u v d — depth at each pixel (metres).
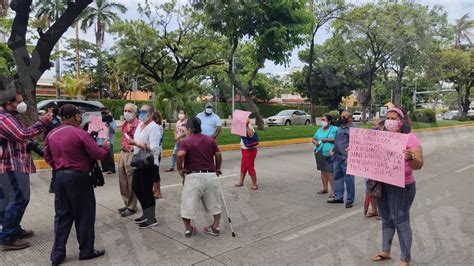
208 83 27.02
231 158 10.81
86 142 3.62
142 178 4.64
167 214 5.27
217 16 12.95
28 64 9.86
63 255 3.68
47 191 6.48
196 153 4.31
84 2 10.38
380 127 4.37
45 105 13.66
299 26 13.48
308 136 16.50
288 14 13.28
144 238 4.35
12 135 3.76
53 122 5.05
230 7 12.45
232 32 13.27
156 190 6.12
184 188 4.37
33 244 4.16
